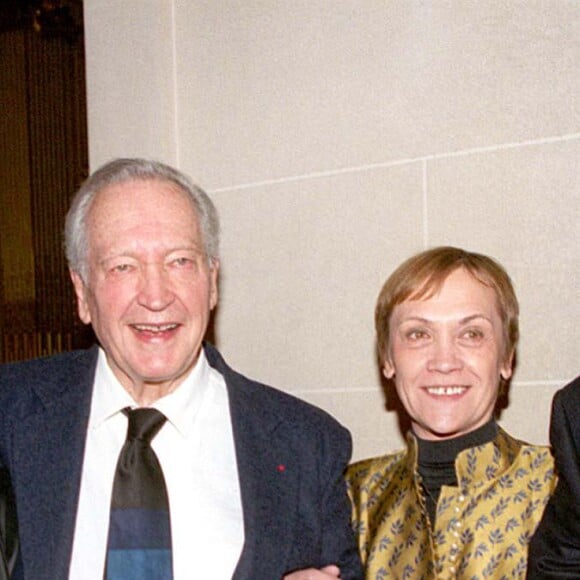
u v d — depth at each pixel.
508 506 1.90
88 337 3.95
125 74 3.01
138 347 1.82
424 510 1.97
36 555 1.70
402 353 2.00
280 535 1.81
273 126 2.78
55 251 4.07
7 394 1.89
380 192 2.61
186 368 1.88
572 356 2.35
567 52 2.35
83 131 4.04
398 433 2.58
